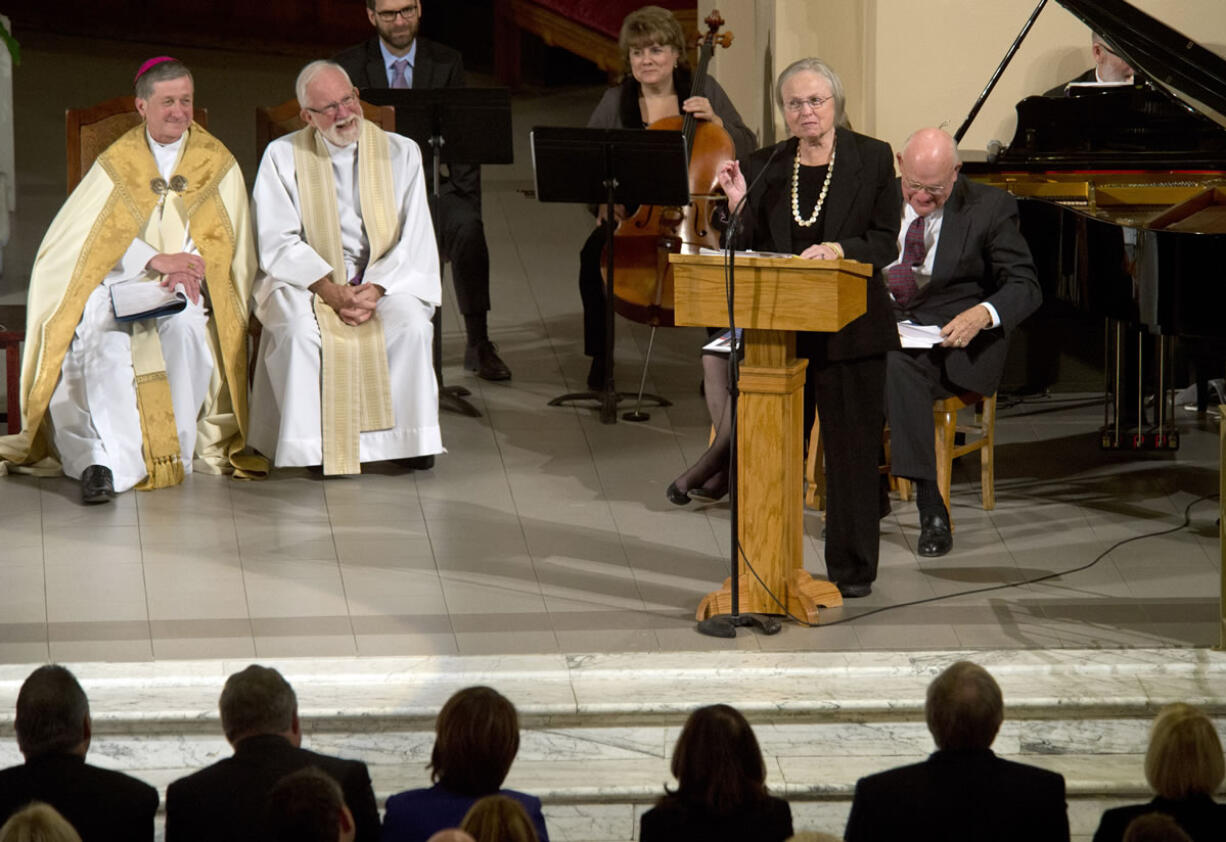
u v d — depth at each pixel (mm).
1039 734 18703
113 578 21203
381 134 25547
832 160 20312
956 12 29859
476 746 13336
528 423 27031
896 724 18562
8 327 25266
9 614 20125
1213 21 30375
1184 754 13633
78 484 24406
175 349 24484
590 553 22234
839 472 20641
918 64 30016
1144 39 25531
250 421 25109
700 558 22125
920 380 22125
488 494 24219
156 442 24297
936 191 22922
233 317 25094
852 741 18531
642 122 28172
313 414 24547
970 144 30562
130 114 25141
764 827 13148
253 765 13766
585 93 48938
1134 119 27844
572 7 46875
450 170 29109
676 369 29781
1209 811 13703
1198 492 24719
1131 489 24828
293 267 24875
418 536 22688
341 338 24578
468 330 29266
